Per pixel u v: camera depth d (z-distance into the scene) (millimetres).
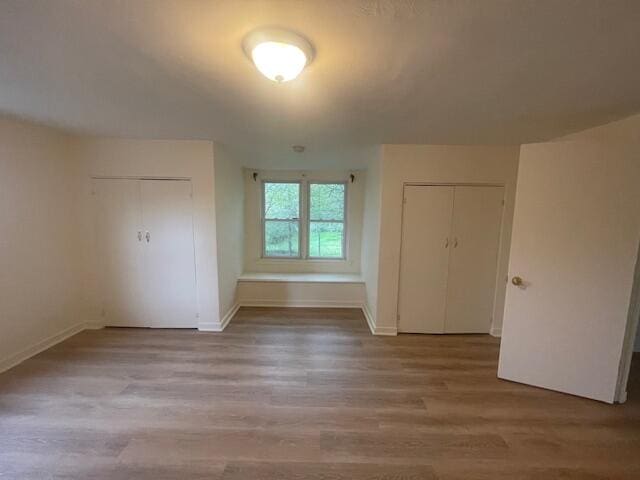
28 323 2820
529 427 2014
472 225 3367
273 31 1195
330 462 1705
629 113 2174
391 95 1870
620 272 2158
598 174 2150
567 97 1876
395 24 1156
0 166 2545
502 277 3412
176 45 1322
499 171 3281
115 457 1711
